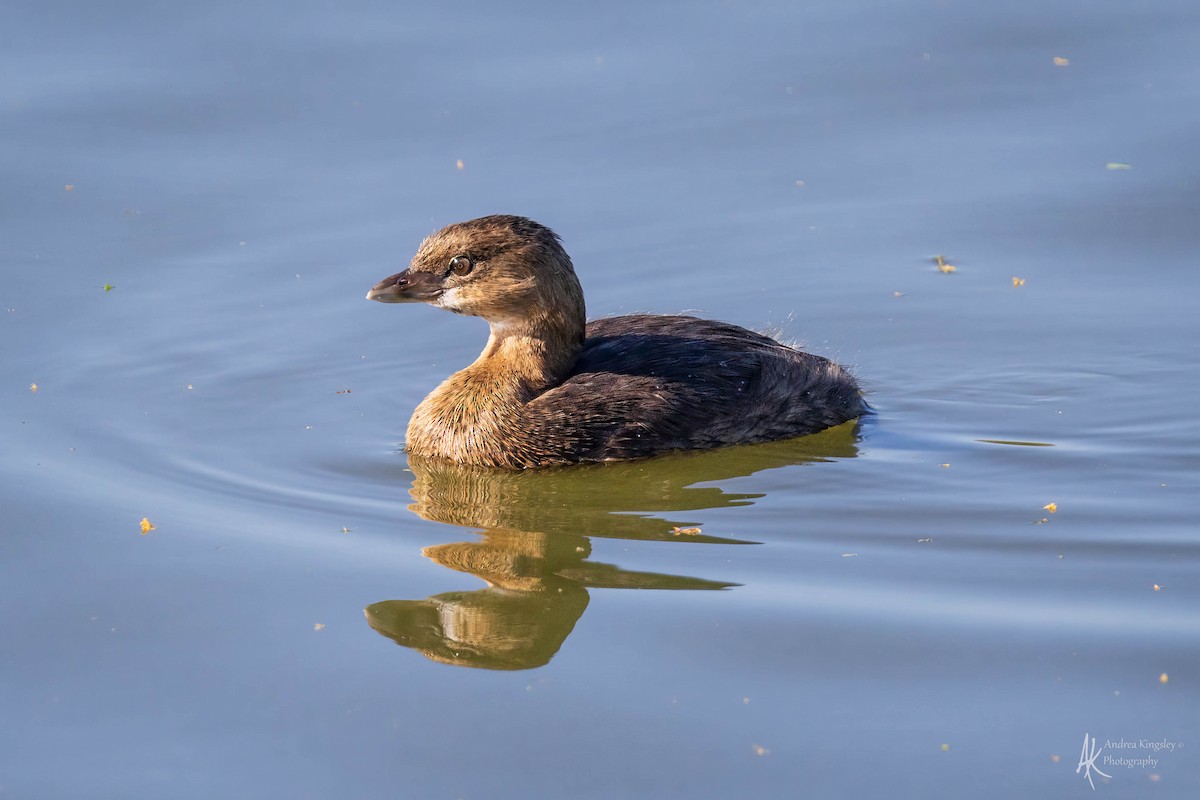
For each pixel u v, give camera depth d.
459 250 13.99
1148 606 10.60
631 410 13.67
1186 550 11.48
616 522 12.39
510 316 14.03
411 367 15.77
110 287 16.61
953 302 16.45
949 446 13.77
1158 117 19.22
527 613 10.82
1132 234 17.36
